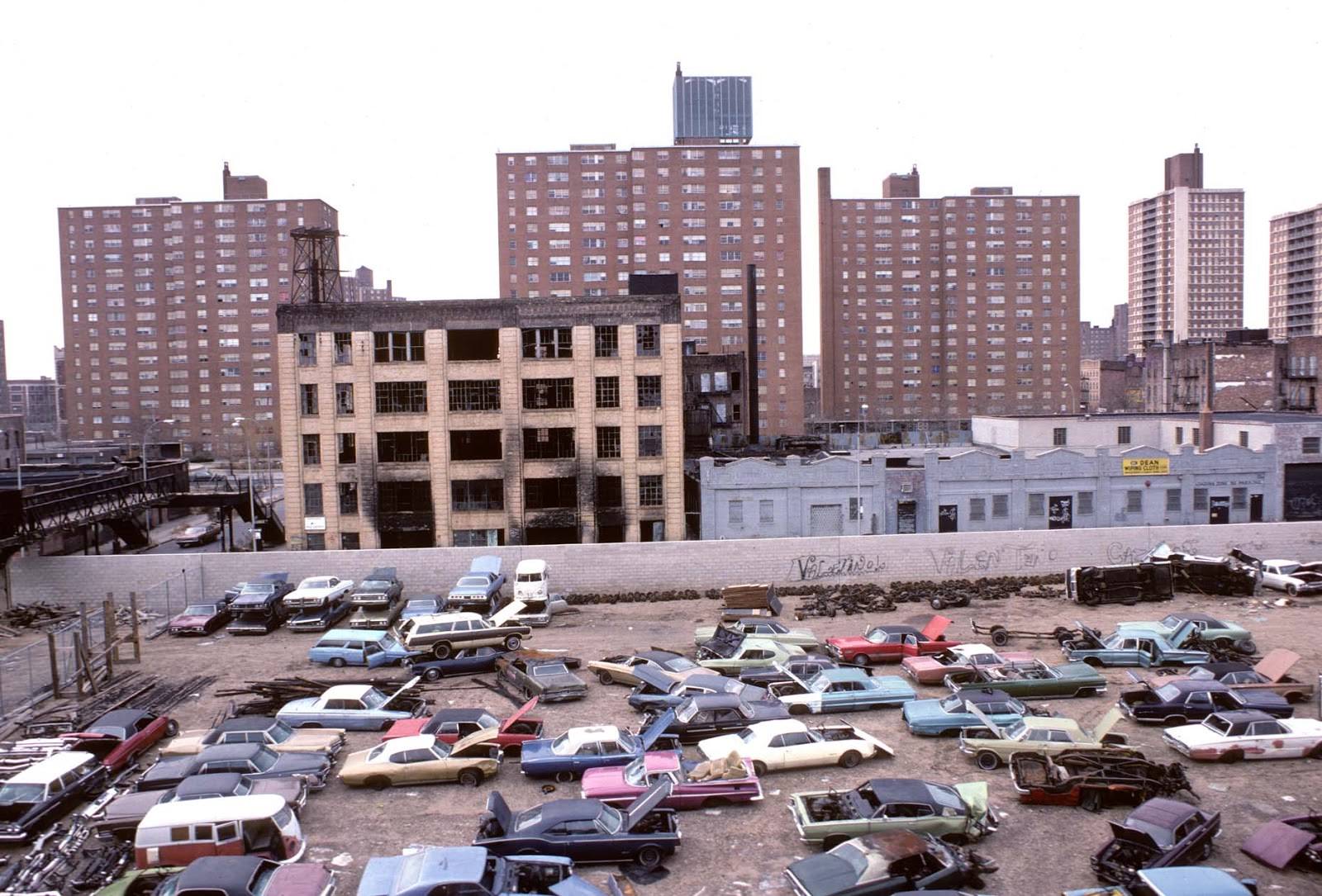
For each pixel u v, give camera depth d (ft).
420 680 113.19
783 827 73.10
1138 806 74.59
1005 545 166.91
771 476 191.01
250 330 514.68
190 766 80.38
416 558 160.15
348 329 204.33
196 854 65.72
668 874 66.13
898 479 192.85
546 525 205.98
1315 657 115.65
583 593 161.58
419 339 204.85
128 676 116.88
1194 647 114.62
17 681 114.52
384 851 70.64
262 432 517.55
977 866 63.31
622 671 110.11
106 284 522.47
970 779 81.30
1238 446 198.80
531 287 465.06
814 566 164.04
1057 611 142.31
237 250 512.63
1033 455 203.51
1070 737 82.99
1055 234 556.51
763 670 109.09
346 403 206.18
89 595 156.66
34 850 70.69
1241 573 148.77
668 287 238.89
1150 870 57.82
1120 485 196.75
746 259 463.42
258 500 246.27
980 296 554.87
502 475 205.16
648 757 79.92
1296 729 84.64
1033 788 75.56
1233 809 74.43
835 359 554.87
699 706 90.84
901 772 82.84
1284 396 373.40
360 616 144.25
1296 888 62.18
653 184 460.96
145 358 522.88
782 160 463.01
